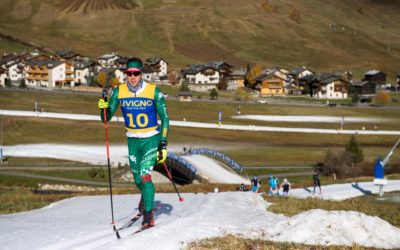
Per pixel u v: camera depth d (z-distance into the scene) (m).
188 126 115.44
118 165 76.81
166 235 9.99
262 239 10.69
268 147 95.62
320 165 80.88
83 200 20.58
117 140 99.00
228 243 9.80
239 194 18.36
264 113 146.38
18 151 87.31
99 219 13.55
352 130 117.88
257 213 14.37
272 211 16.39
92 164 78.38
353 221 12.13
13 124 107.50
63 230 11.03
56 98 156.25
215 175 65.19
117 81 198.38
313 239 11.01
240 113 145.62
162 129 10.46
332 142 103.62
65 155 85.12
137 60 10.40
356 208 19.92
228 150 91.81
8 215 16.62
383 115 151.12
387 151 95.12
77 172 74.12
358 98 185.88
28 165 77.38
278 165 80.25
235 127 116.00
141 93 10.40
